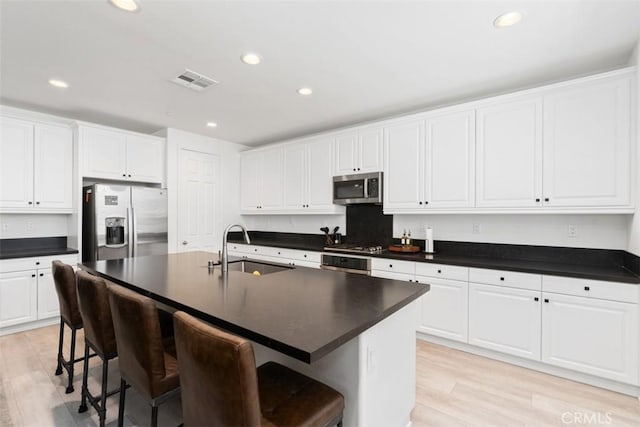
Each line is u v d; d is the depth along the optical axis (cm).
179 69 255
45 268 331
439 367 252
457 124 303
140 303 131
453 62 244
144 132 455
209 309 137
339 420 123
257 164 498
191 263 261
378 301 151
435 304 293
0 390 216
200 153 471
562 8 179
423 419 187
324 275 214
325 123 409
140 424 182
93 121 394
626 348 210
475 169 293
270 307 141
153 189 404
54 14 183
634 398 210
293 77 271
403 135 340
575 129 244
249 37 210
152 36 208
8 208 319
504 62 244
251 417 89
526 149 266
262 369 140
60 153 353
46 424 182
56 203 351
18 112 344
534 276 243
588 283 222
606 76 230
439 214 349
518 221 302
